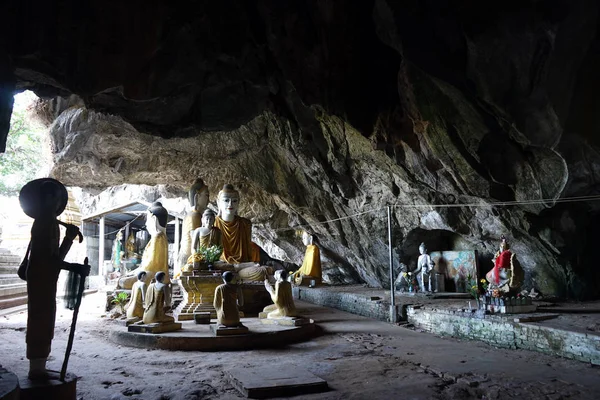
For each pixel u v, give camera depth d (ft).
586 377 21.20
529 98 25.40
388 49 31.99
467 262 49.34
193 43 28.78
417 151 35.17
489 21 24.34
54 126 44.29
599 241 40.65
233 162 55.57
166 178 59.62
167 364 25.13
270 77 33.17
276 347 29.78
